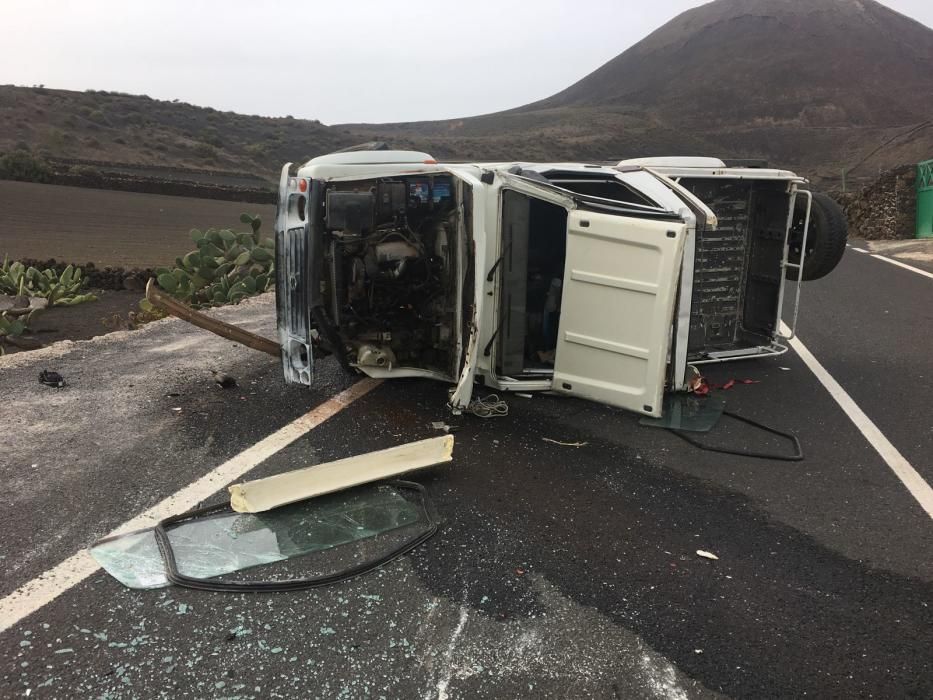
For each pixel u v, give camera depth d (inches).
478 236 179.9
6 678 98.0
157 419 193.0
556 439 187.6
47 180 1391.5
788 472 170.4
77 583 119.4
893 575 128.0
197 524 139.2
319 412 201.9
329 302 202.1
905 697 98.5
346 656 104.3
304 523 141.3
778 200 248.4
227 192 1515.7
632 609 116.6
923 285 441.7
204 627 109.8
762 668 103.7
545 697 97.3
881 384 238.4
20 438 176.7
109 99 2746.1
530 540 137.3
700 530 142.6
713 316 258.4
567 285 199.8
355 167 202.8
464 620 113.0
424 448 165.2
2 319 339.6
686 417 202.7
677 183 221.3
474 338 185.0
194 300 417.1
